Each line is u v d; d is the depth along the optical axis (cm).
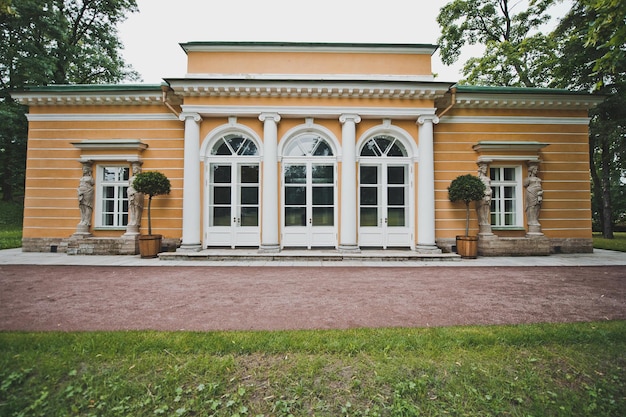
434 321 411
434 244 968
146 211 1015
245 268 783
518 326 377
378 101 975
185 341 329
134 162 1013
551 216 1058
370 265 827
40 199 1028
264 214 947
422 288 585
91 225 1017
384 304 485
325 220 998
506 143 1013
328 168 1008
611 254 1024
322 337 342
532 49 1703
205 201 984
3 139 1598
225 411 243
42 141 1034
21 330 372
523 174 1049
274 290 570
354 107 966
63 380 276
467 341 334
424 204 967
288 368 291
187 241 941
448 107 1004
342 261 881
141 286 597
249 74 1005
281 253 912
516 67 1788
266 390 265
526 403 257
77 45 1905
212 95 961
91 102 1021
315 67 1016
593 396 260
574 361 305
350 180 958
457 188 952
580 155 1070
